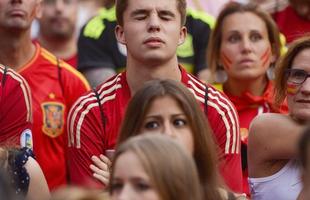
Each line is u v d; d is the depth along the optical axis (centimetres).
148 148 912
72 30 1836
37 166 1163
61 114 1478
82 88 1506
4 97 1313
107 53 1620
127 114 1088
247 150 1233
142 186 906
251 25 1505
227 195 1089
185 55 1614
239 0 1806
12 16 1458
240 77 1498
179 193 912
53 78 1495
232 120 1238
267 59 1509
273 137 1188
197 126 1083
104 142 1232
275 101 1220
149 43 1215
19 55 1488
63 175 1462
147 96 1081
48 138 1459
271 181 1195
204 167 1082
